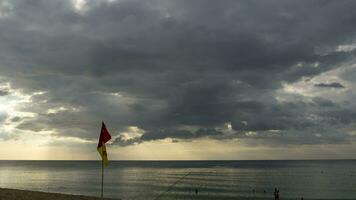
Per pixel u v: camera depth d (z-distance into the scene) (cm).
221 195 9788
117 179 15775
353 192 10338
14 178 16612
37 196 2427
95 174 19800
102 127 2456
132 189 11362
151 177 17075
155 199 8950
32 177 17312
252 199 8969
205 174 19262
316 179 15075
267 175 17875
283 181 14050
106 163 2484
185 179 15562
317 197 9206
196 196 9581
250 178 15875
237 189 11250
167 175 18612
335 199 8650
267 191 10669
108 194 10025
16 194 2400
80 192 10500
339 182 13525
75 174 19938
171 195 9838
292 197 9262
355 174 18288
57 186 12375
